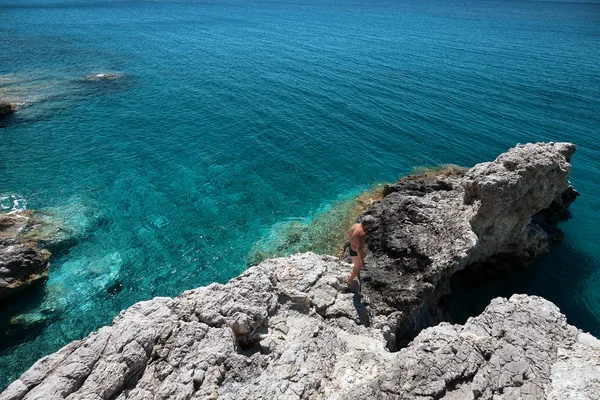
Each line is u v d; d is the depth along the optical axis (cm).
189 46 7300
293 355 1122
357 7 15700
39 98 4384
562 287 2128
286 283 1473
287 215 2633
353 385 1045
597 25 12038
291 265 1580
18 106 4119
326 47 7425
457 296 2062
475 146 3553
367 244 1933
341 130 3844
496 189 1838
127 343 1073
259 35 8619
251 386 1052
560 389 948
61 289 2030
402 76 5534
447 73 5725
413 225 1928
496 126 3928
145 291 2061
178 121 3981
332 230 2452
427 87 5066
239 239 2414
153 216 2570
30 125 3744
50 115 3984
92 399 939
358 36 8688
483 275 2200
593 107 4425
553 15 15100
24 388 965
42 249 2214
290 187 2936
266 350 1204
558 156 1986
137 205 2664
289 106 4422
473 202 1978
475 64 6284
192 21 10400
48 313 1909
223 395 1034
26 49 6425
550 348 1066
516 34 9550
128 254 2266
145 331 1115
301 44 7688
